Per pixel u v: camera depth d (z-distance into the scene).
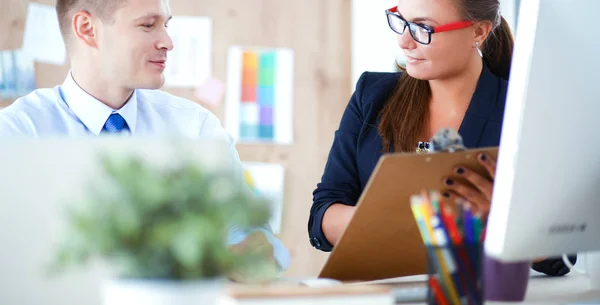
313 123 3.66
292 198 3.63
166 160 1.12
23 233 1.10
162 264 0.81
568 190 1.14
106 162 0.83
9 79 3.33
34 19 3.36
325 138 3.67
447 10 1.82
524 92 1.08
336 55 3.68
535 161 1.10
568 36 1.11
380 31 3.67
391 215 1.32
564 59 1.10
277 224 3.61
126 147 1.12
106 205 0.81
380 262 1.44
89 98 2.27
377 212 1.30
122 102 2.30
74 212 0.83
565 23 1.10
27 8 3.35
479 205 1.31
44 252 1.11
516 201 1.10
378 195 1.26
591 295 1.34
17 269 1.10
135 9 2.20
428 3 1.83
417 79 1.98
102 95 2.28
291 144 3.64
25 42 3.34
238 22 3.59
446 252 1.03
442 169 1.27
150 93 2.44
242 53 3.59
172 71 3.53
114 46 2.21
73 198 1.12
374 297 0.94
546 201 1.13
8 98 3.33
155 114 2.40
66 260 0.83
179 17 3.53
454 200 1.32
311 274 3.64
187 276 0.81
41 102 2.29
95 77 2.25
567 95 1.11
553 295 1.34
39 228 1.11
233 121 3.58
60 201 1.11
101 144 1.12
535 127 1.09
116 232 0.80
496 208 1.12
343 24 3.68
